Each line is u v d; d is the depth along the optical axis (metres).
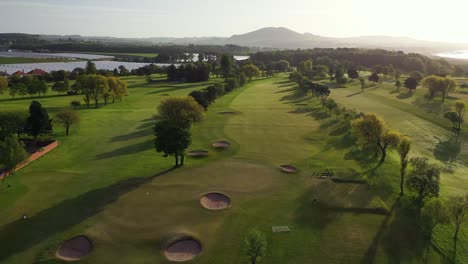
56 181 54.22
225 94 153.00
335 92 165.75
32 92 131.88
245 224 43.00
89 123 92.94
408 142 55.81
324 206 48.00
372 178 58.59
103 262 35.41
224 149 72.56
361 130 69.62
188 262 35.66
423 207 48.16
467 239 41.00
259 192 52.09
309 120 102.56
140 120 97.69
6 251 36.69
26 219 42.84
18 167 58.69
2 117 72.81
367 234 41.34
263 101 136.00
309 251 37.75
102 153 68.56
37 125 72.38
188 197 49.75
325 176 58.81
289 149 73.94
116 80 127.94
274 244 38.84
